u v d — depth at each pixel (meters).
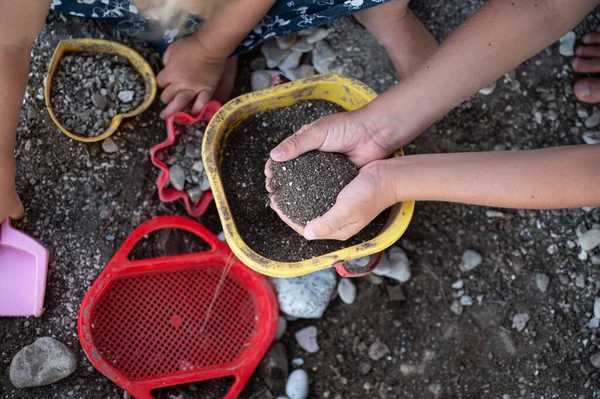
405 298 0.86
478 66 0.69
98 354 0.76
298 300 0.83
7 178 0.71
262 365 0.83
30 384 0.75
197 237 0.85
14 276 0.77
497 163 0.66
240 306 0.83
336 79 0.76
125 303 0.79
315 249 0.73
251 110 0.76
